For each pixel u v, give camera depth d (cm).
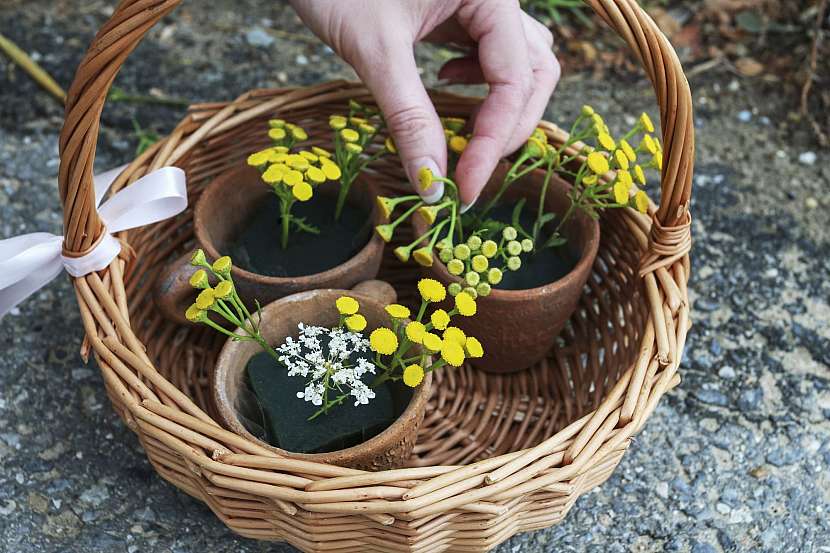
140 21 47
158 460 53
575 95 84
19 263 55
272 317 55
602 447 50
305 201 62
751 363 68
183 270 56
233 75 84
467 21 57
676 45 88
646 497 62
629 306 60
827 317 71
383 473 48
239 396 54
